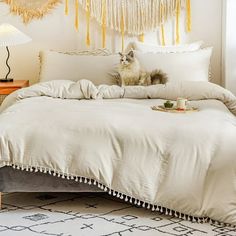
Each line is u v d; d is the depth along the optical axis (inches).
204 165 116.2
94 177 119.0
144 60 179.8
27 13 201.2
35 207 126.5
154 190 117.8
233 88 193.5
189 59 181.3
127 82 176.1
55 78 182.1
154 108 144.9
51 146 120.9
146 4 200.5
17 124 124.5
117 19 201.5
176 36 202.2
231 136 119.6
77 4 200.8
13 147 120.6
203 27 202.2
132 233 108.6
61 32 202.4
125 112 134.3
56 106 142.3
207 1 200.8
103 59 183.8
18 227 112.0
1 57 203.6
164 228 111.6
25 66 204.2
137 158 119.0
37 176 123.4
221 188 113.7
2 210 124.0
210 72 197.0
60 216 119.6
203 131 120.2
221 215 112.7
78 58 184.7
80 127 122.9
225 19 191.9
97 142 120.8
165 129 121.5
